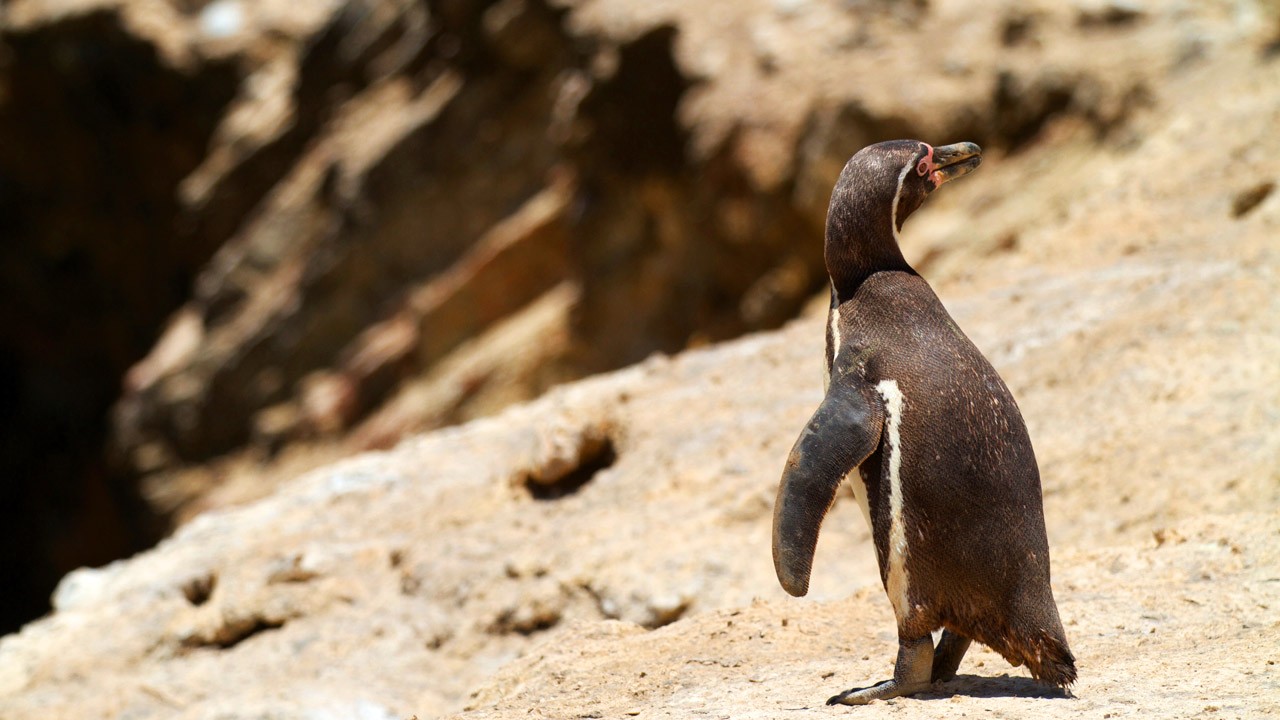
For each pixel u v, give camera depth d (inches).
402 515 1745.8
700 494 1560.0
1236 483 1318.9
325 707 1362.0
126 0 5787.4
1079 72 3009.4
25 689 1588.3
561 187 4163.4
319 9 6028.5
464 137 4510.3
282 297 4776.1
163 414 4872.0
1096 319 1758.1
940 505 729.6
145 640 1620.3
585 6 3941.9
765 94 3243.1
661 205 3528.5
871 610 1059.3
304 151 5216.5
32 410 6314.0
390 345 4384.8
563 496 1663.4
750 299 3206.2
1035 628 732.0
